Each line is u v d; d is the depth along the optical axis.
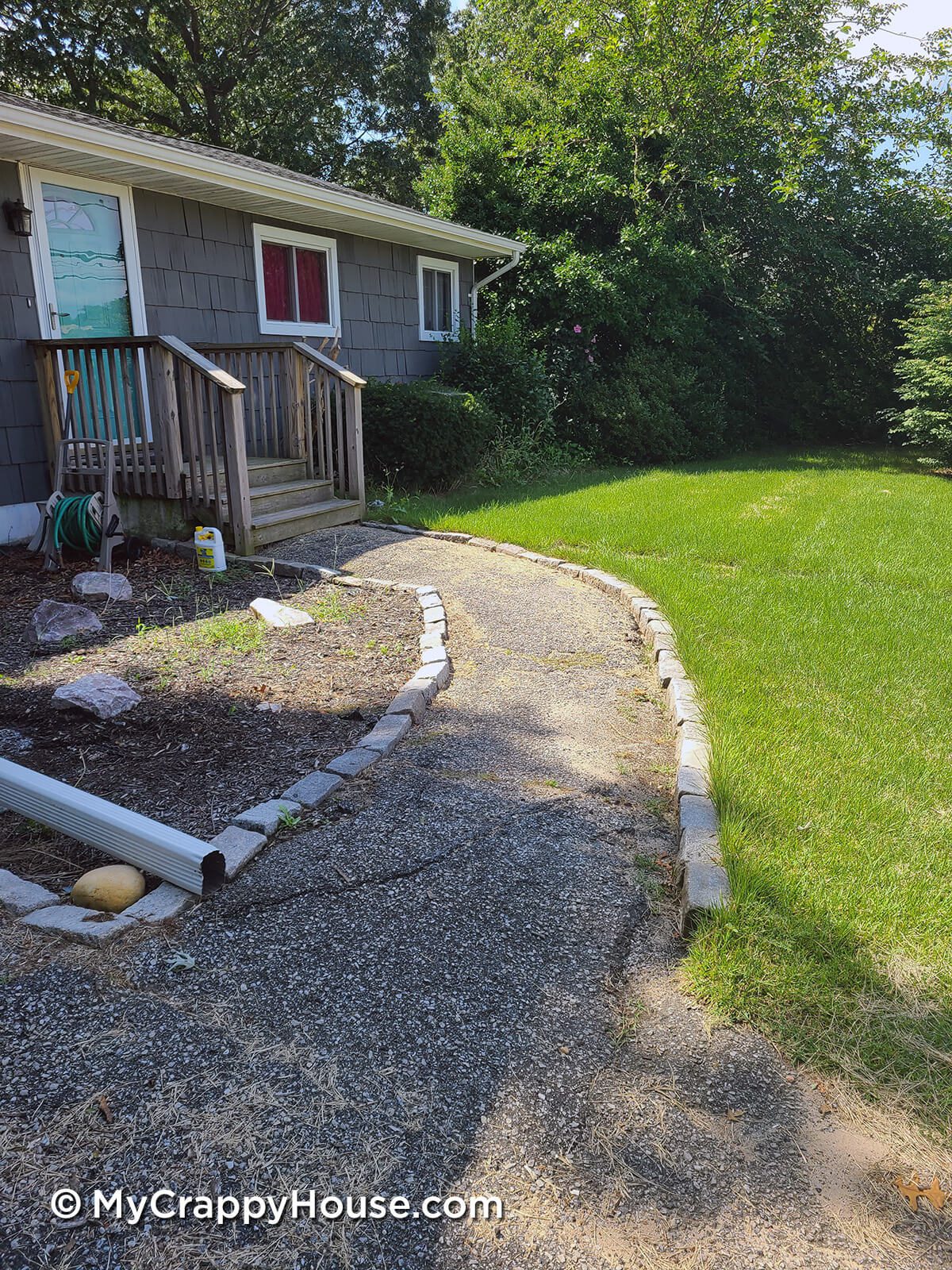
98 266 6.89
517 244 11.50
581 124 14.14
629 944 2.21
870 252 17.36
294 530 6.73
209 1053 1.76
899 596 5.56
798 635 4.64
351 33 20.45
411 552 6.47
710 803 2.77
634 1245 1.43
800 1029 1.90
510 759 3.23
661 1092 1.74
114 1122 1.59
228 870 2.38
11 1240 1.37
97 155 6.03
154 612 4.90
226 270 8.09
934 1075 1.79
